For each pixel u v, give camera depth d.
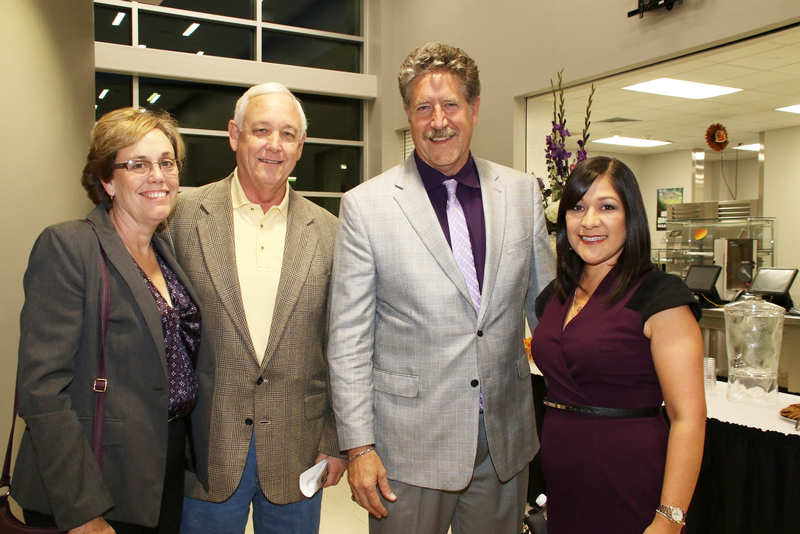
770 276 4.60
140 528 1.43
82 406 1.34
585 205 1.43
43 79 2.66
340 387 1.55
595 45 4.79
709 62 5.88
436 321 1.55
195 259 1.71
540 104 5.85
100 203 1.49
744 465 1.96
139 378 1.38
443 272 1.56
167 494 1.52
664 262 6.96
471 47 6.25
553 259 1.77
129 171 1.43
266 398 1.68
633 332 1.33
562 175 2.83
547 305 1.60
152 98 6.66
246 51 7.25
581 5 4.91
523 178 1.79
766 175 9.94
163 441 1.41
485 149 6.06
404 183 1.65
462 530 1.72
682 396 1.26
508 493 1.69
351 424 1.52
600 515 1.37
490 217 1.64
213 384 1.62
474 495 1.68
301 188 7.68
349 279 1.60
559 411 1.48
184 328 1.56
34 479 1.29
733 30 3.81
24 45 2.41
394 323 1.60
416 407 1.57
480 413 1.60
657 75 6.31
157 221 1.48
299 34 7.57
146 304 1.39
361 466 1.51
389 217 1.60
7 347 2.12
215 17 6.99
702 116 8.78
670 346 1.28
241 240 1.77
